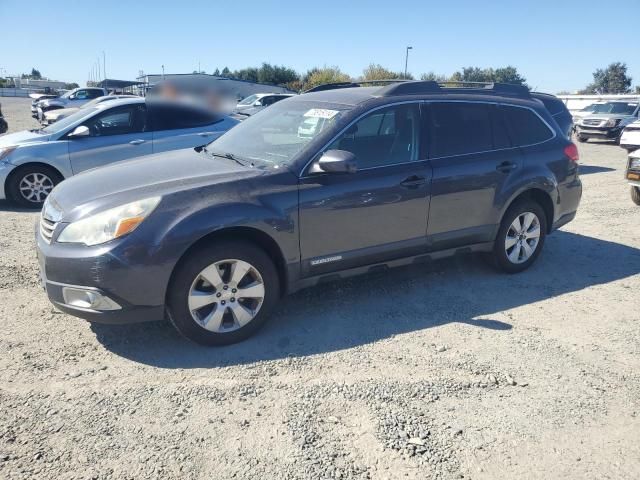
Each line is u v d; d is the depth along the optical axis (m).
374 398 3.19
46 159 7.78
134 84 24.95
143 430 2.84
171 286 3.53
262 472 2.57
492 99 5.03
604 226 7.31
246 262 3.69
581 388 3.38
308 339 3.90
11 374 3.33
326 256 4.06
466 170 4.64
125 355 3.62
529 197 5.22
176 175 3.86
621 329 4.21
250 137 4.63
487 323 4.24
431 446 2.79
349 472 2.58
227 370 3.46
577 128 21.72
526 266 5.35
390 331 4.05
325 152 4.01
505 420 3.03
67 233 3.45
